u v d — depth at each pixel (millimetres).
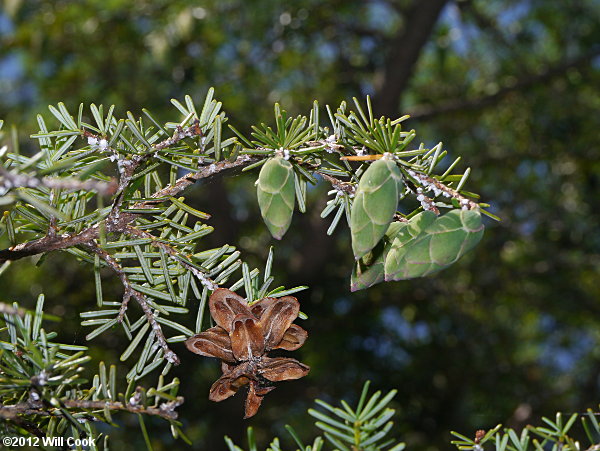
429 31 1116
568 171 1320
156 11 1077
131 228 277
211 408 1126
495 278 1273
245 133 1111
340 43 1302
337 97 1268
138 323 274
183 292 281
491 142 1393
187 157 277
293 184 258
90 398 254
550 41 1354
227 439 232
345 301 1188
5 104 1196
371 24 1402
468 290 1280
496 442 250
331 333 1122
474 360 1224
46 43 1086
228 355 266
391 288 1195
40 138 268
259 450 1163
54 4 1098
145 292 275
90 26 1061
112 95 1159
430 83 1393
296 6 1194
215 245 1167
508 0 1333
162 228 297
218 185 1128
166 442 1091
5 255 267
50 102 1133
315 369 1140
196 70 1113
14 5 1011
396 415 1119
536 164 1346
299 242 1252
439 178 267
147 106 1114
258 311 266
